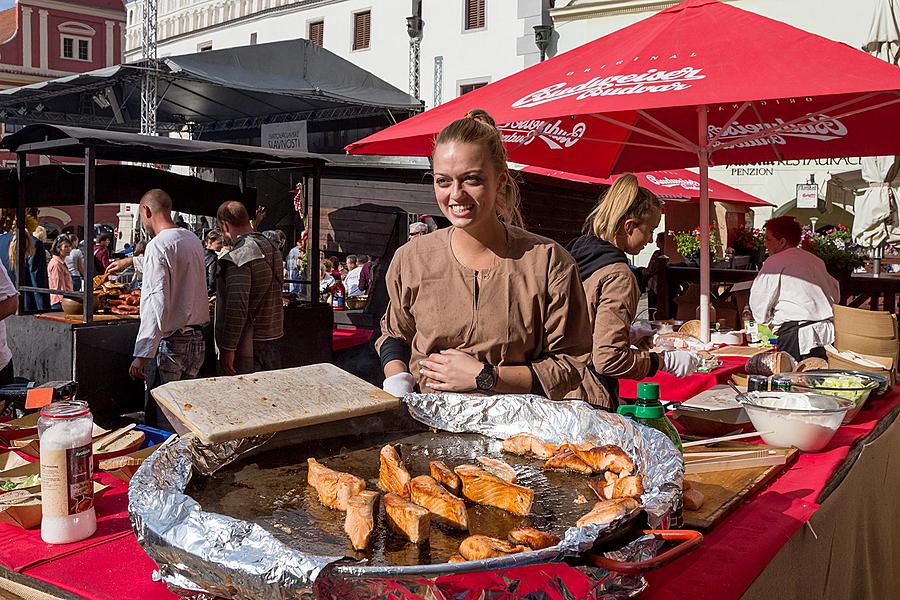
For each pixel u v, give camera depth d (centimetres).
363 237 798
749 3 1512
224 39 2567
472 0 1930
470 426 174
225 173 1253
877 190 915
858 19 1439
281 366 550
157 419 455
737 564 135
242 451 153
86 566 130
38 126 473
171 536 100
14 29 3312
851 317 323
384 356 211
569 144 503
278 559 91
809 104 449
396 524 119
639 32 347
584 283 259
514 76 364
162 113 1509
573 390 199
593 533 98
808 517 165
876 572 256
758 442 218
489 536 116
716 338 442
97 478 174
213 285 578
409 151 380
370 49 2161
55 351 491
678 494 116
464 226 183
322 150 1584
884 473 265
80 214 2777
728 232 790
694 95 267
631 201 271
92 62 3297
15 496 153
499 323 194
